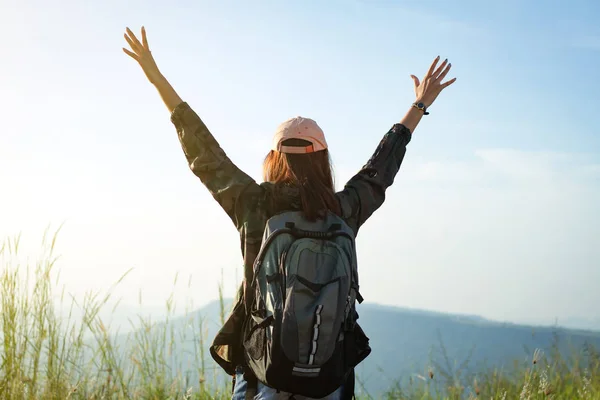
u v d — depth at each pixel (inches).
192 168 97.0
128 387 158.2
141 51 103.7
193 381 160.1
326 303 83.8
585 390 174.1
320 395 85.4
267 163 98.6
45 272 154.3
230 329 92.4
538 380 165.8
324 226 89.8
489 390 167.8
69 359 154.8
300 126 96.0
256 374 87.2
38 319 153.0
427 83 113.1
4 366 149.8
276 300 85.3
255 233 92.4
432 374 169.9
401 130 106.8
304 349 83.4
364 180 100.0
